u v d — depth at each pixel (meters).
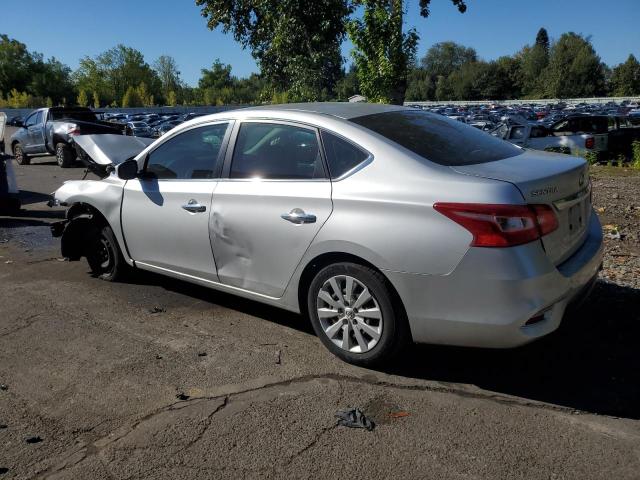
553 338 3.91
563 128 16.52
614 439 2.79
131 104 79.25
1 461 2.73
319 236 3.49
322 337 3.69
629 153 16.02
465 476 2.55
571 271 3.22
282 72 20.75
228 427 2.97
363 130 3.56
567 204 3.29
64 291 5.14
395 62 13.81
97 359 3.77
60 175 14.32
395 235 3.19
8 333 4.23
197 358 3.75
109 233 5.11
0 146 8.80
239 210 3.93
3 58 83.25
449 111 53.50
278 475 2.60
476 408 3.09
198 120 4.42
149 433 2.93
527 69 103.25
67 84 89.00
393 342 3.36
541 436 2.83
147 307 4.70
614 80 92.25
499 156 3.62
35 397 3.31
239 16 20.33
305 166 3.69
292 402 3.20
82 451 2.80
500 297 2.98
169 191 4.44
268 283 3.88
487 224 2.96
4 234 7.70
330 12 17.70
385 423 2.97
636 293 4.66
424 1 15.95
